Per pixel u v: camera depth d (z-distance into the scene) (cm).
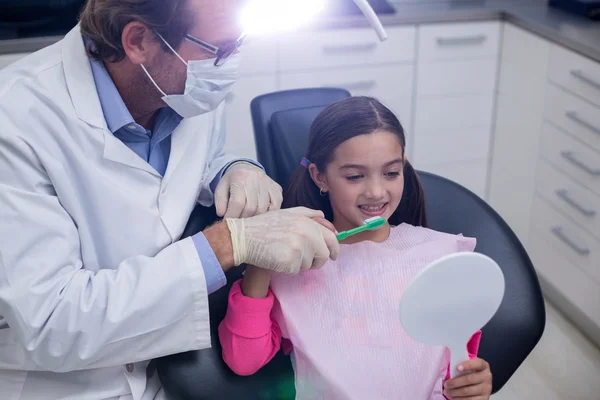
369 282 128
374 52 256
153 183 127
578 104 224
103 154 119
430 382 119
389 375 120
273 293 125
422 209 142
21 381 121
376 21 116
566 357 224
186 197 130
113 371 123
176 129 133
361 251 131
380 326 124
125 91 122
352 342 122
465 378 112
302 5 116
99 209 119
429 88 269
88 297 110
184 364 121
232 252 113
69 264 114
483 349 132
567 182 235
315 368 120
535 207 258
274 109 166
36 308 108
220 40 115
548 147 244
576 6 248
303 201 141
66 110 117
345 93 171
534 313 133
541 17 247
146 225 123
